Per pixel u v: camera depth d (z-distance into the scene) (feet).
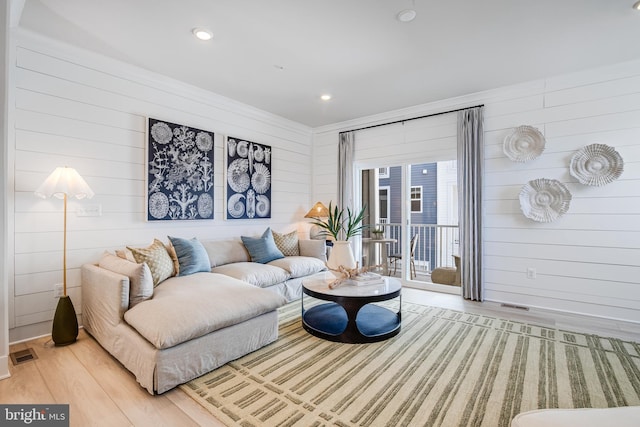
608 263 10.73
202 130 12.90
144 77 11.14
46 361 7.59
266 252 13.47
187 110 12.50
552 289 11.68
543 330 9.70
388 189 17.62
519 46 9.45
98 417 5.57
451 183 16.56
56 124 9.25
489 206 12.95
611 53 9.88
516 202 12.38
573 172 11.14
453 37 8.95
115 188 10.49
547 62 10.48
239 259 13.16
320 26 8.41
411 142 15.24
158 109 11.59
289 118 16.80
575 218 11.27
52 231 9.21
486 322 10.39
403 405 5.95
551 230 11.71
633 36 8.88
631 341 8.87
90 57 9.84
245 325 7.95
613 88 10.67
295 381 6.79
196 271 10.53
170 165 11.81
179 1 7.36
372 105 14.73
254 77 11.62
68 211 9.50
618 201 10.58
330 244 16.87
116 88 10.50
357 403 6.01
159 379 6.21
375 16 7.97
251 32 8.68
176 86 12.05
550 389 6.48
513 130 12.30
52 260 9.21
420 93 13.19
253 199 15.14
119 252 9.90
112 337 7.59
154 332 6.38
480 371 7.20
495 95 12.79
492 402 6.04
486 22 8.22
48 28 8.50
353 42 9.21
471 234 12.93
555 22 8.22
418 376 6.98
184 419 5.55
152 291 8.10
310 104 14.60
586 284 11.08
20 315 8.68
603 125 10.81
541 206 11.81
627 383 6.70
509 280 12.53
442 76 11.54
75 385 6.57
